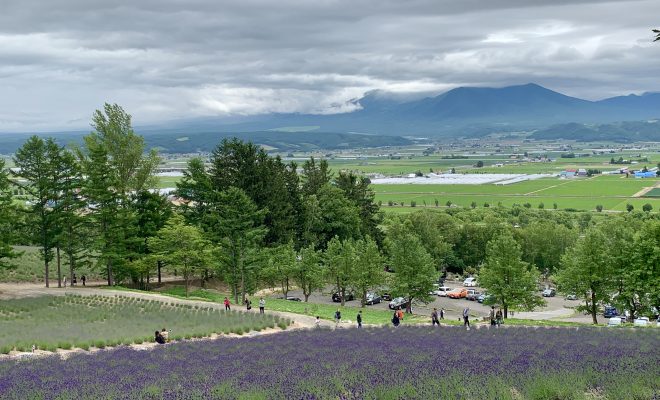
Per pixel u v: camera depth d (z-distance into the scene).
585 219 189.38
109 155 85.88
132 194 88.62
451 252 143.88
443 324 59.72
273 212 101.00
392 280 85.81
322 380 20.62
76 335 44.12
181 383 21.70
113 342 41.72
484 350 29.27
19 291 73.81
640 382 18.91
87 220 79.06
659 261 63.22
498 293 73.69
